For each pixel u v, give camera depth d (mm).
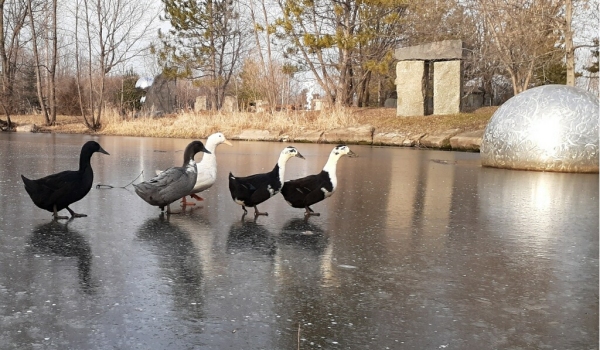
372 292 4469
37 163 14039
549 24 24312
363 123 27438
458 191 10586
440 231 6918
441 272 5090
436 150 22672
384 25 32938
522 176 13250
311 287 4551
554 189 11008
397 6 30828
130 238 6129
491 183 11859
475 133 22703
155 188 7352
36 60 36469
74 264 5031
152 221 7137
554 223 7547
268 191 7520
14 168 12766
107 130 33531
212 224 7035
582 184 11820
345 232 6742
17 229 6469
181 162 15031
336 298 4301
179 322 3729
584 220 7789
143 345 3357
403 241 6316
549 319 3982
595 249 6082
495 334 3693
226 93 46781
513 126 14648
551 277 5008
